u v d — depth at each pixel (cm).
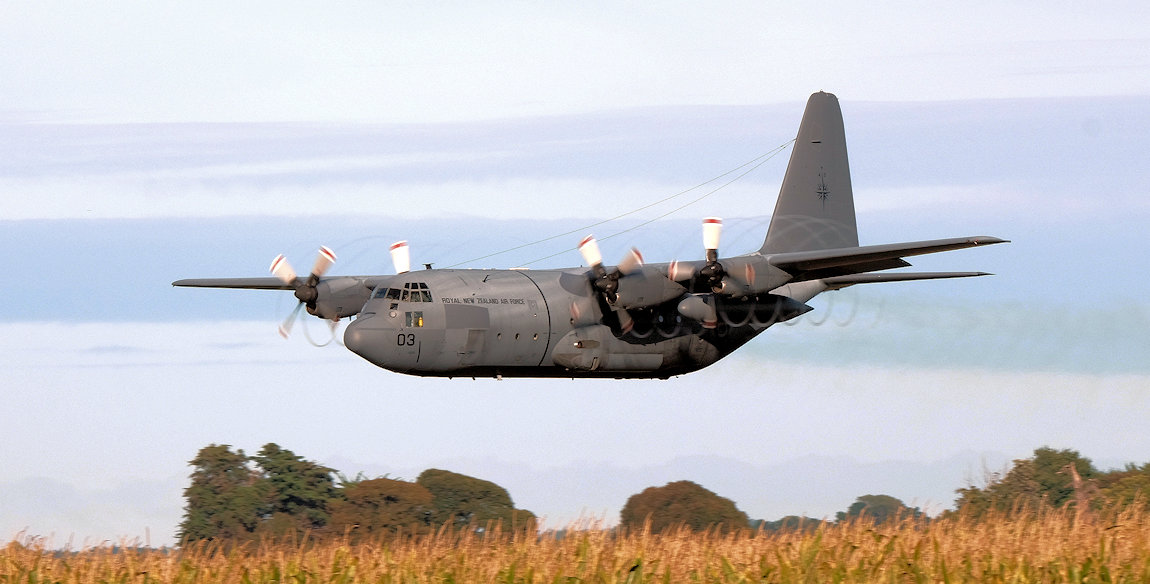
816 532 4216
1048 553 4041
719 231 7019
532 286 7031
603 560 4066
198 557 4394
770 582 3906
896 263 7269
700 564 4119
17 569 4191
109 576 4188
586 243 6956
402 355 6619
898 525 4412
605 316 7169
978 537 4247
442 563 4138
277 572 4178
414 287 6706
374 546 4388
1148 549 4009
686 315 7062
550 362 7100
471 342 6725
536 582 3897
